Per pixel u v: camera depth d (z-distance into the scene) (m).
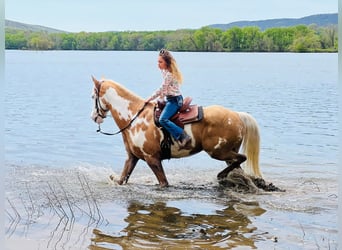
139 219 8.05
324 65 60.81
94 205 8.72
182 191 9.61
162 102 9.53
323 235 7.39
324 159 12.59
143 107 9.84
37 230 7.57
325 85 35.28
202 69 53.66
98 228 7.66
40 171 11.09
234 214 8.32
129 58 89.88
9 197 9.14
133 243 7.07
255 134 9.73
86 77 43.44
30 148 13.71
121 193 9.43
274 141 15.02
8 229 7.56
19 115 20.03
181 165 12.06
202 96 27.59
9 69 54.31
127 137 9.98
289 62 68.25
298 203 8.91
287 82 37.62
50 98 26.84
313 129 17.14
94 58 88.94
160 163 9.83
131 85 33.75
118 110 10.02
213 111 9.59
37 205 8.72
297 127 17.52
